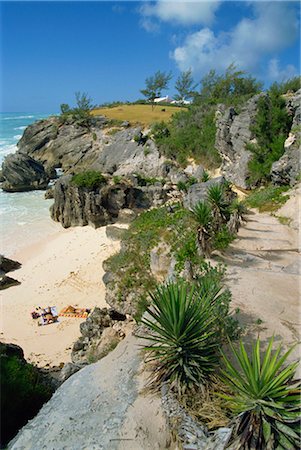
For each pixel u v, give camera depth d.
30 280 25.41
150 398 7.52
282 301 10.99
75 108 67.69
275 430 5.75
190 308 7.65
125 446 6.70
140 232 18.55
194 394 7.21
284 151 27.56
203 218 14.02
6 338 18.84
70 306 21.33
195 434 6.41
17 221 38.06
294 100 29.55
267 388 5.75
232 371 6.19
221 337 8.40
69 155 63.53
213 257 14.37
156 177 46.72
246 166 31.22
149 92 87.75
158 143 49.78
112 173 50.69
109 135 61.94
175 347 7.57
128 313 16.42
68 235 33.91
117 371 8.68
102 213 35.59
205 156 44.28
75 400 8.11
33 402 10.27
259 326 9.62
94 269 26.14
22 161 51.31
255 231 17.52
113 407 7.57
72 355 16.17
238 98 52.44
